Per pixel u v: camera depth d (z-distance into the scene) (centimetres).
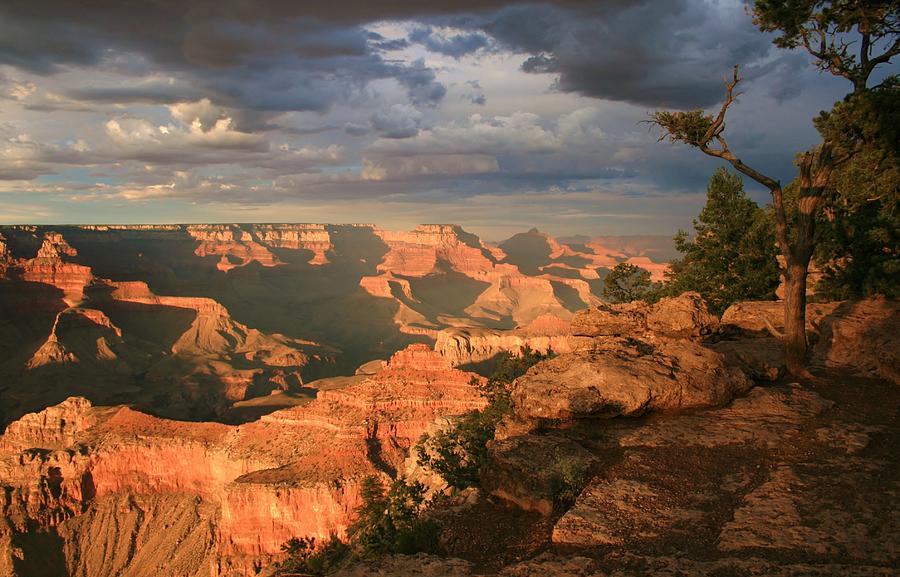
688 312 2562
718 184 4300
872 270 3097
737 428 1825
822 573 1095
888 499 1359
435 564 1288
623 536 1312
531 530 1478
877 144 2267
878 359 2284
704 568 1147
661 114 2406
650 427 1878
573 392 1948
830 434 1738
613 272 4781
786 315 2359
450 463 2562
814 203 2330
